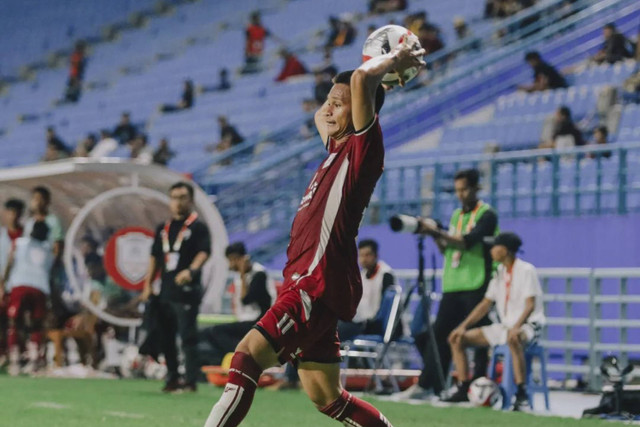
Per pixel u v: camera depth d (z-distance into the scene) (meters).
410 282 15.87
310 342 5.19
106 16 42.31
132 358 15.09
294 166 21.67
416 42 5.20
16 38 44.72
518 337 10.95
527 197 17.67
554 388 14.51
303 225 5.24
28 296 15.03
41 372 15.25
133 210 16.09
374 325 12.83
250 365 5.12
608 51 21.75
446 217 18.08
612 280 14.99
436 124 22.62
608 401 10.05
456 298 11.79
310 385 5.41
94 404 10.65
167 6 40.44
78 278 15.64
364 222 19.34
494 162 17.56
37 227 15.09
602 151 16.41
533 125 20.31
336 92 5.30
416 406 10.93
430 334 11.66
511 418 9.78
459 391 11.41
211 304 16.11
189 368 11.84
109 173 16.11
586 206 17.72
